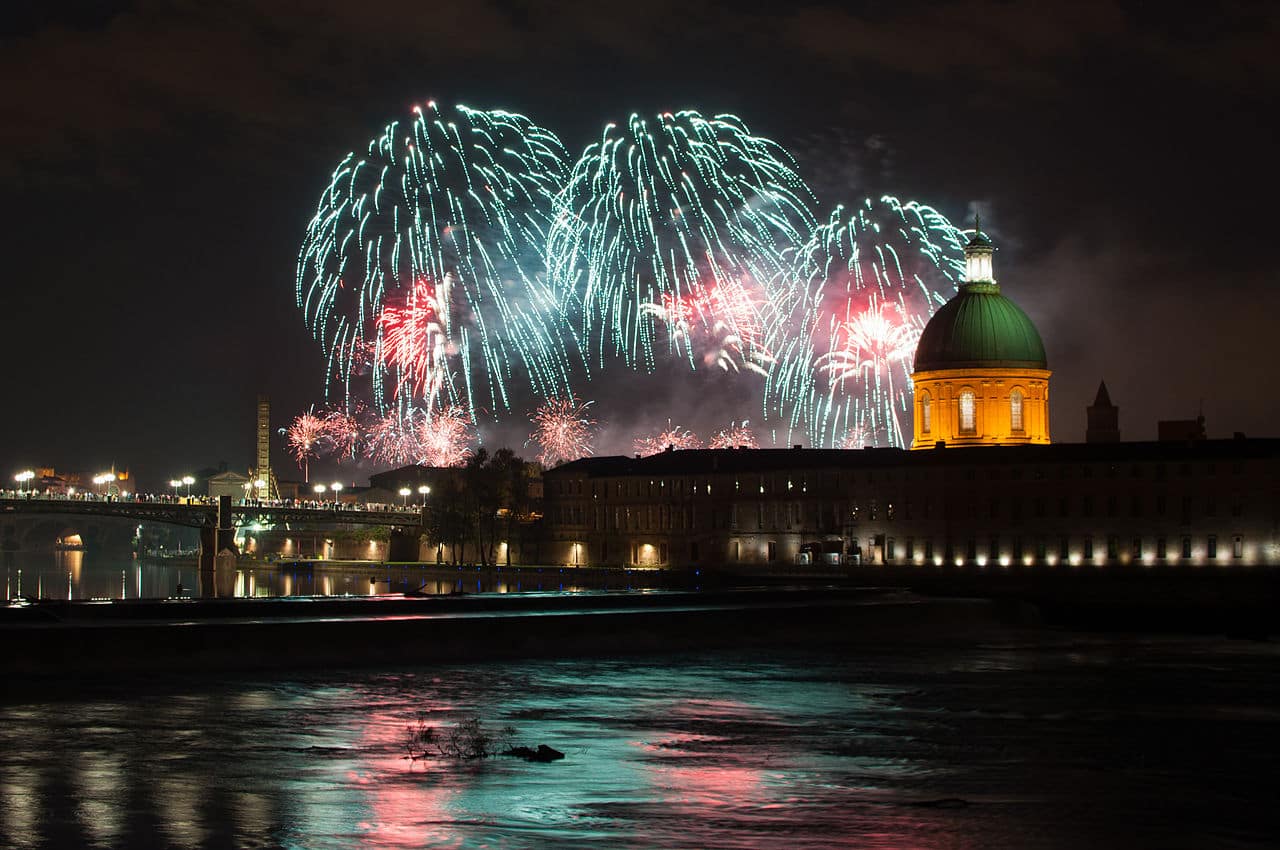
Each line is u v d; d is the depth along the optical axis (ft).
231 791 212.02
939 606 474.90
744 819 194.70
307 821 193.16
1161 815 198.18
